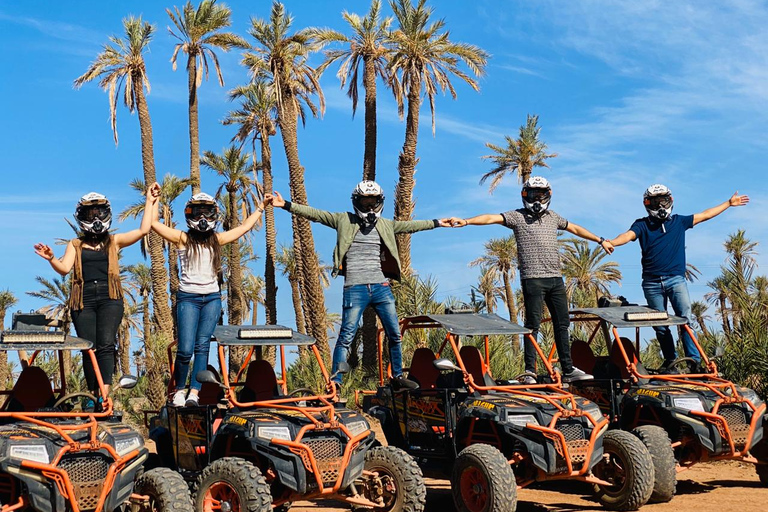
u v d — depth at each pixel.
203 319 8.59
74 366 13.75
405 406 9.36
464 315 9.59
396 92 29.88
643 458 8.55
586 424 8.41
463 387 9.20
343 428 7.65
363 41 29.67
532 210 10.19
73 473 6.45
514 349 17.66
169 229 8.57
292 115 28.81
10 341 6.67
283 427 7.44
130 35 34.59
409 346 17.97
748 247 25.14
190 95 37.81
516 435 8.12
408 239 24.97
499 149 39.09
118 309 7.86
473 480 8.05
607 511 8.77
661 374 10.38
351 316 9.21
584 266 39.50
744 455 9.54
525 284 10.16
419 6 27.05
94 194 7.84
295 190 27.88
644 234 11.17
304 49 30.03
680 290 11.02
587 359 11.00
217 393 8.85
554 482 10.86
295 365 20.94
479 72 28.25
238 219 42.72
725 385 9.62
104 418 7.24
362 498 7.93
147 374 22.36
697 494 9.64
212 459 7.85
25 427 6.58
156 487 7.23
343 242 9.24
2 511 6.11
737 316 15.23
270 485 7.72
